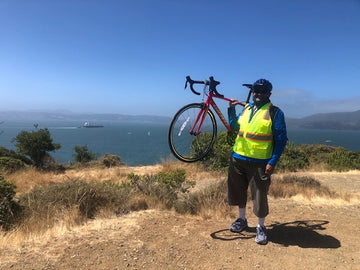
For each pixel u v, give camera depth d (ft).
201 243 12.74
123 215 16.42
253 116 13.20
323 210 18.84
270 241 13.41
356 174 46.83
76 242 12.23
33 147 69.46
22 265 10.30
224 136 47.93
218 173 43.78
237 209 18.26
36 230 13.99
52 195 18.58
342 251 12.50
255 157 13.03
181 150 14.60
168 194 20.26
